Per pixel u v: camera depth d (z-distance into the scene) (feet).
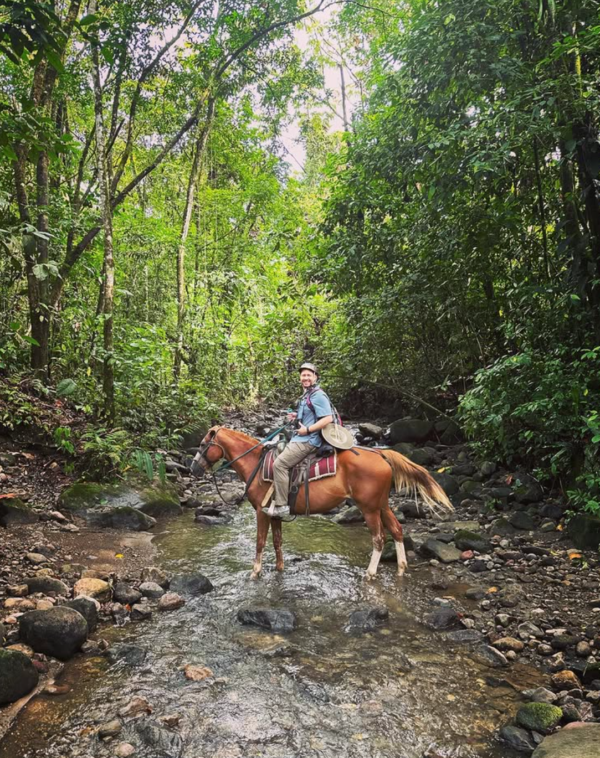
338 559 21.22
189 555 21.38
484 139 22.75
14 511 22.12
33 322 30.19
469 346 34.27
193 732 11.09
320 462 19.13
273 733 11.10
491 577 19.11
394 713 11.80
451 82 24.54
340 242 34.45
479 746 10.82
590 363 23.12
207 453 20.85
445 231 30.09
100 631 15.26
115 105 36.24
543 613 16.22
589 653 13.89
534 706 11.47
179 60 41.55
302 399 19.66
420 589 18.40
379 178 33.27
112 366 28.89
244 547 22.41
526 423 26.12
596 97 20.21
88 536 22.22
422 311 35.27
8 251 21.50
